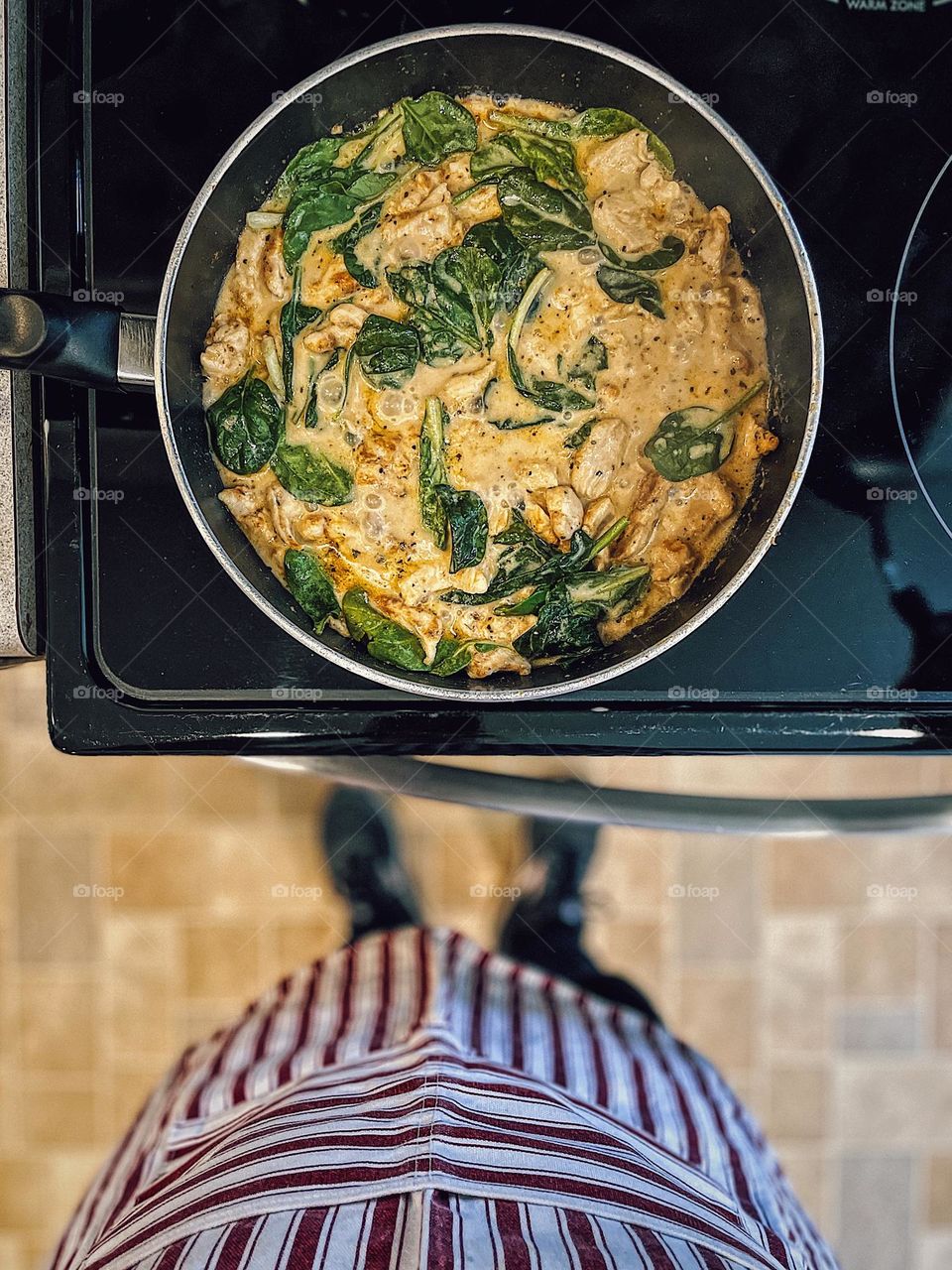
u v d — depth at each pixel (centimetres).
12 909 90
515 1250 51
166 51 57
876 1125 92
